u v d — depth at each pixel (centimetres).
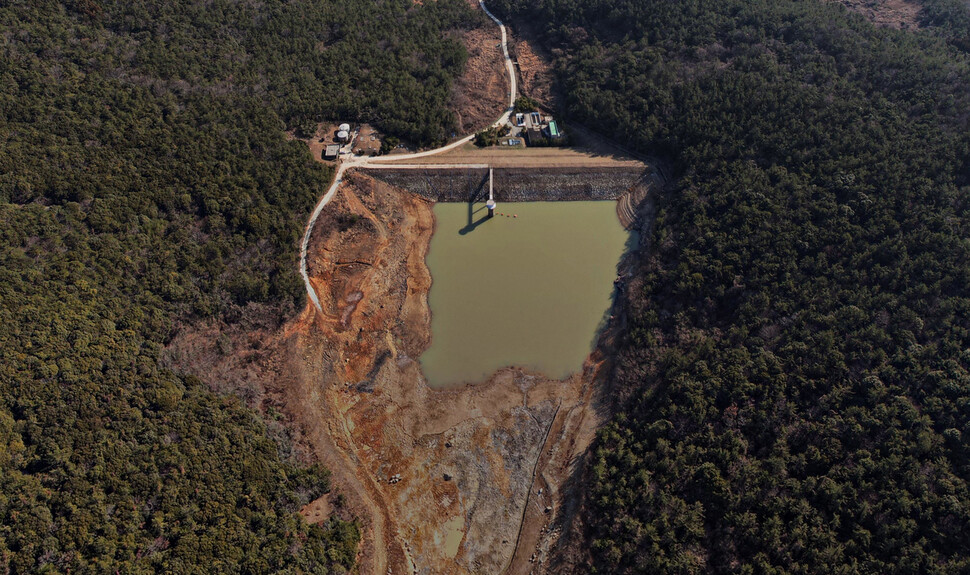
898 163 9231
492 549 7644
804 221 9238
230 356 8662
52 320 7406
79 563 5969
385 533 7681
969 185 8762
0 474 6178
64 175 8975
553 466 8300
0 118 9262
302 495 7606
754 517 6806
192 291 8800
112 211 8894
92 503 6378
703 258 9475
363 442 8475
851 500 6662
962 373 7112
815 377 7712
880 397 7256
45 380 6919
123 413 7125
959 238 8244
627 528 7194
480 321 9788
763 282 8906
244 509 7125
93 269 8238
